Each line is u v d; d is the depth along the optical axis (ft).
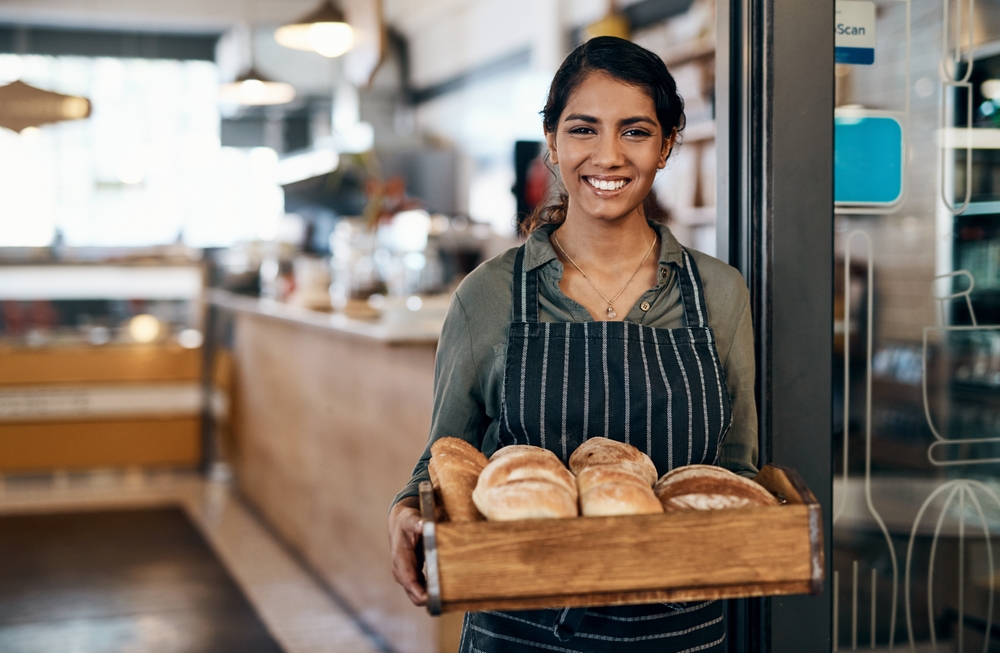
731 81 5.47
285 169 24.39
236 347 19.86
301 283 18.13
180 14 29.50
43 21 29.30
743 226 5.44
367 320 14.43
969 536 6.04
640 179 4.46
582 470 3.92
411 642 10.67
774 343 5.35
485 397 4.80
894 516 5.91
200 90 32.09
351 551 12.93
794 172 5.34
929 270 5.88
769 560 3.61
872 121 5.73
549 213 5.11
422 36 33.17
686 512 3.58
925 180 5.84
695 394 4.46
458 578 3.46
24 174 30.22
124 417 21.61
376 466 11.90
